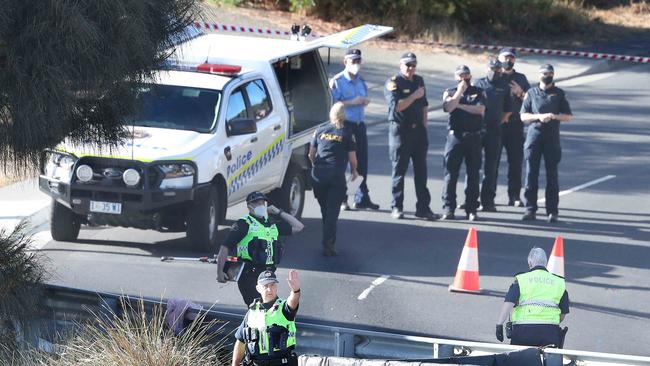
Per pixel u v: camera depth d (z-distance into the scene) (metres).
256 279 34.41
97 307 32.00
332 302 40.22
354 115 53.41
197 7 29.97
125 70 27.33
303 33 55.78
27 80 25.02
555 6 122.94
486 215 55.25
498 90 53.91
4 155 27.05
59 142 28.19
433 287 42.66
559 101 52.53
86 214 43.81
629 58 90.12
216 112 45.94
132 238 48.28
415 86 51.94
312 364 27.23
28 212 50.41
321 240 49.56
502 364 27.48
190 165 43.47
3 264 29.52
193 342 29.97
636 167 67.56
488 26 116.25
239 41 54.09
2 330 29.16
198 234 44.62
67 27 24.77
